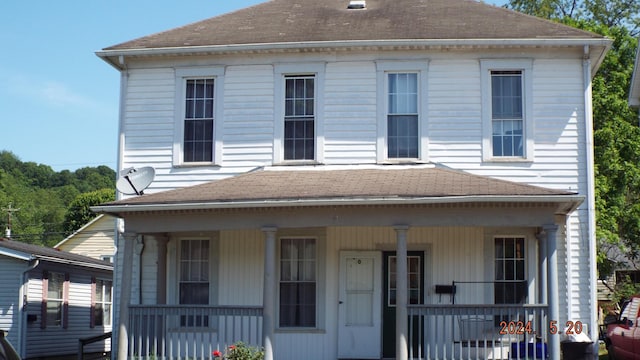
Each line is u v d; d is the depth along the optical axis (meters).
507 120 17.12
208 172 17.56
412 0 20.02
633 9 32.09
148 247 17.61
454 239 16.73
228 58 17.81
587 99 16.89
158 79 18.00
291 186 15.75
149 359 15.22
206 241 17.48
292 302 16.89
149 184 16.86
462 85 17.19
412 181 15.66
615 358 17.09
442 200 14.16
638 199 25.97
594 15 32.25
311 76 17.62
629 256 27.86
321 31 18.00
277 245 17.03
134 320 15.32
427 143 17.08
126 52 17.70
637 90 19.38
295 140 17.52
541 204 14.31
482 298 16.52
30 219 63.75
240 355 14.40
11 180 69.88
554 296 14.08
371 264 16.86
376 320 16.69
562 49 17.06
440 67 17.28
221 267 17.23
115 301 17.61
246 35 18.09
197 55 17.84
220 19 19.48
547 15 31.80
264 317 14.66
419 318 14.35
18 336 21.50
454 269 16.67
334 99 17.42
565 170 16.80
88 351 25.97
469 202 14.20
